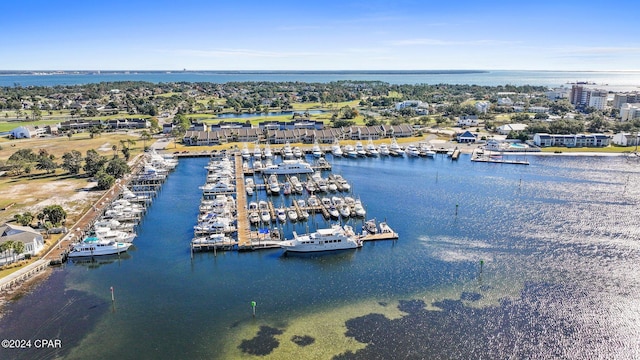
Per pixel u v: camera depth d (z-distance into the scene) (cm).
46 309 7831
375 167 18325
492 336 7012
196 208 13100
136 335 7112
